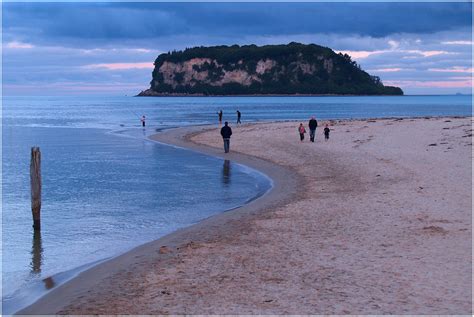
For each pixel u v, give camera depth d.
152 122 87.06
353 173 27.53
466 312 9.57
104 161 38.88
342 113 113.88
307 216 18.33
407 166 28.05
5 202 24.89
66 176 32.03
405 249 13.62
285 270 12.38
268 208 20.36
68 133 66.81
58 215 21.56
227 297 10.77
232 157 38.25
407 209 18.31
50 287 12.61
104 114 125.94
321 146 39.91
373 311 9.75
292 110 133.38
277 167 32.25
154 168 34.72
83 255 15.66
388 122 56.47
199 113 120.56
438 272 11.74
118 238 17.66
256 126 63.06
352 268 12.30
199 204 23.09
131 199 24.66
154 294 11.23
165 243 15.98
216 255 13.98
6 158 42.66
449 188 21.69
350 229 16.06
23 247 16.75
